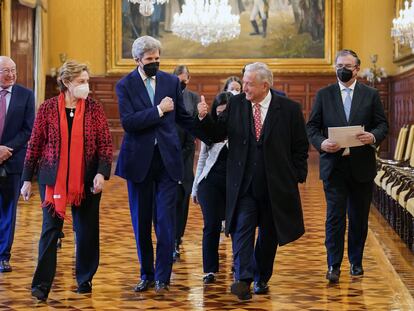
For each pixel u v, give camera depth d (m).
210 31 19.39
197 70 22.28
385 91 22.23
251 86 6.38
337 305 6.15
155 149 6.64
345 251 8.73
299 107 6.52
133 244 9.27
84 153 6.42
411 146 13.72
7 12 15.89
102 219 11.48
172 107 6.55
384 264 7.99
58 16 22.45
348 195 7.25
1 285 6.88
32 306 6.09
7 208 7.57
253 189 6.38
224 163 6.95
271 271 6.62
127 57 22.45
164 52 22.34
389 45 22.31
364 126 7.17
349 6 22.42
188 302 6.25
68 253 8.59
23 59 18.50
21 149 7.59
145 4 15.55
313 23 22.28
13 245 9.09
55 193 6.33
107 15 22.30
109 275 7.37
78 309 5.99
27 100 7.65
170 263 6.59
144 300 6.32
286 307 6.08
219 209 7.00
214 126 6.57
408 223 9.17
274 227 6.51
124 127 6.60
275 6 22.31
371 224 11.43
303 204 13.23
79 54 22.52
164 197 6.62
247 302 6.25
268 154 6.38
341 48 22.33
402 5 20.03
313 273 7.48
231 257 8.41
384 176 12.17
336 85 7.29
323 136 7.20
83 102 6.46
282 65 22.31
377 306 6.12
